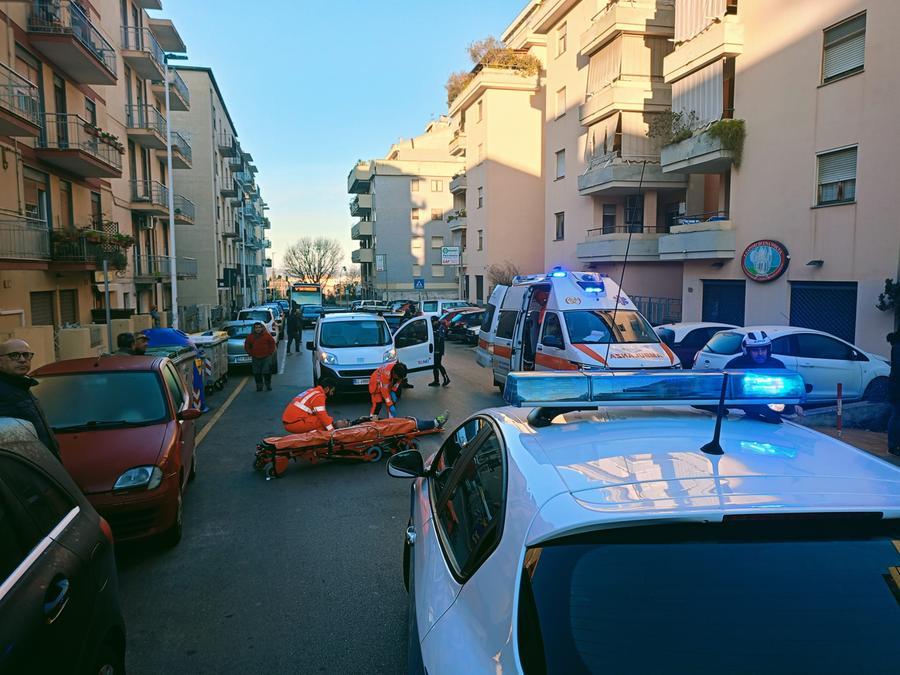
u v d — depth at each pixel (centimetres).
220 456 902
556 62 2977
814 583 176
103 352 1925
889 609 173
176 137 3191
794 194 1528
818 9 1445
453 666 184
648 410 299
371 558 542
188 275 3641
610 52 2419
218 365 1542
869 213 1347
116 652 306
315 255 9500
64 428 589
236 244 6231
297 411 846
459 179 4059
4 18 1602
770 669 162
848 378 1094
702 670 162
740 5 1670
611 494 194
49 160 1866
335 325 1459
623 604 173
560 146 2953
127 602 468
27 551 242
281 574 512
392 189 6316
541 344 1159
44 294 1845
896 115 1284
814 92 1465
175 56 2623
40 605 228
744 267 1675
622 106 2331
